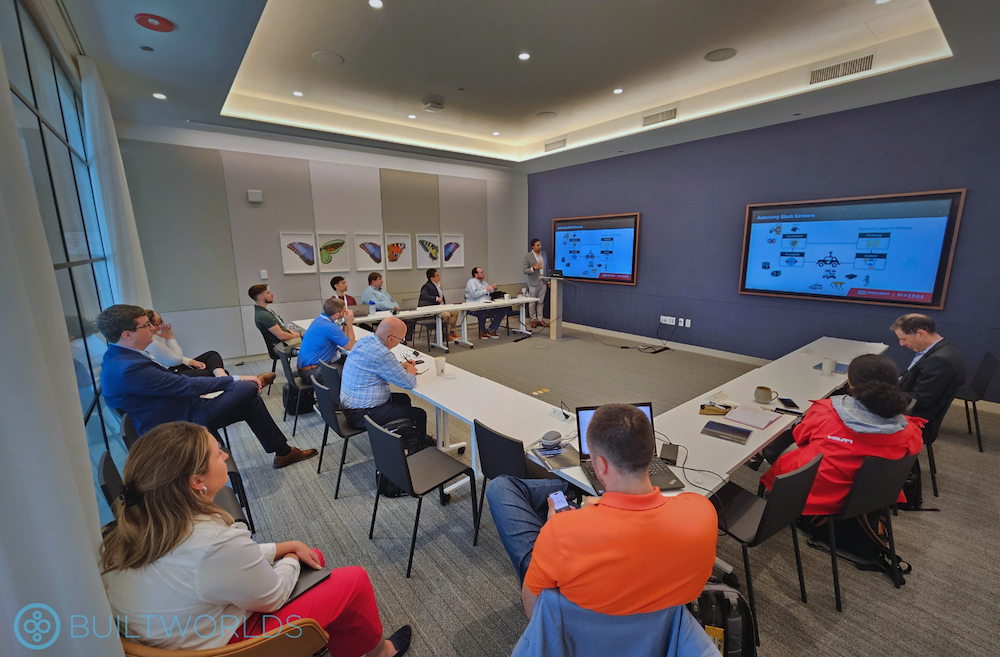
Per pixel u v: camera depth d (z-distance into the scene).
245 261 5.71
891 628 1.71
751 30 3.32
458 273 7.84
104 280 3.41
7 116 0.78
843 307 4.67
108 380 2.33
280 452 2.96
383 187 6.74
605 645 0.94
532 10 2.95
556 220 7.71
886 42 3.50
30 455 0.74
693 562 0.91
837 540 2.14
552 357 5.79
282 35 3.27
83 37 2.67
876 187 4.29
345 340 3.83
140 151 4.88
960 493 2.62
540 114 5.47
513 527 1.50
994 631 1.69
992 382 3.81
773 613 1.78
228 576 1.04
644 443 0.96
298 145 5.91
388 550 2.16
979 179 3.72
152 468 1.01
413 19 3.04
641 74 4.17
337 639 1.36
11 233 0.73
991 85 3.59
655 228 6.33
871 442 1.79
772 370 3.18
